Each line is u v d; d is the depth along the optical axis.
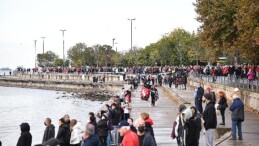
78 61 169.38
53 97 106.19
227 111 39.00
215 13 51.28
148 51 156.00
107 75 113.75
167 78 87.38
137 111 43.94
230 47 51.56
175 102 53.56
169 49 137.25
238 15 42.00
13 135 44.34
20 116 66.00
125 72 115.12
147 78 87.38
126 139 14.79
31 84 146.12
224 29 51.34
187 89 70.62
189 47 131.62
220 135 25.52
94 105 81.81
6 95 117.81
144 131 15.76
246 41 41.31
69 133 20.02
